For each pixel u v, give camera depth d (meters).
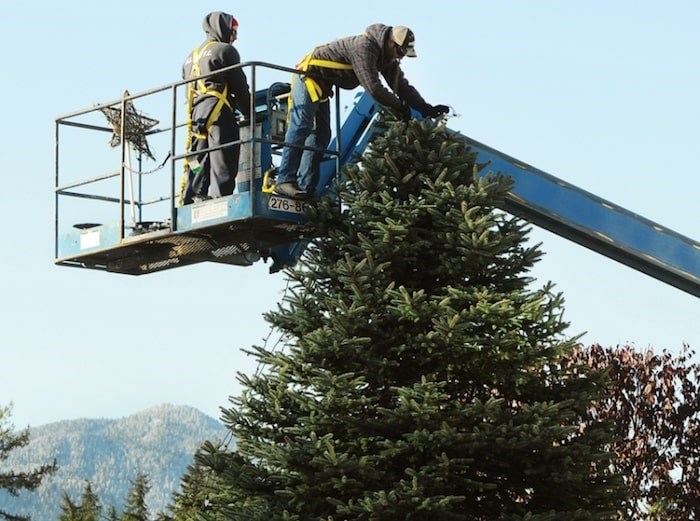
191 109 15.92
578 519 14.33
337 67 15.34
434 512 13.82
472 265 14.76
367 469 13.97
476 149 16.69
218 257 16.20
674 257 17.42
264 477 14.96
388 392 14.95
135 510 63.62
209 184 16.05
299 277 15.11
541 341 14.73
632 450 22.22
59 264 16.98
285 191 15.14
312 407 14.32
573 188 17.11
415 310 14.39
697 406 22.23
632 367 22.62
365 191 14.80
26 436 62.12
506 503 14.76
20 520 63.97
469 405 14.16
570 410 14.89
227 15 16.09
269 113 16.16
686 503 21.91
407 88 15.76
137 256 16.58
